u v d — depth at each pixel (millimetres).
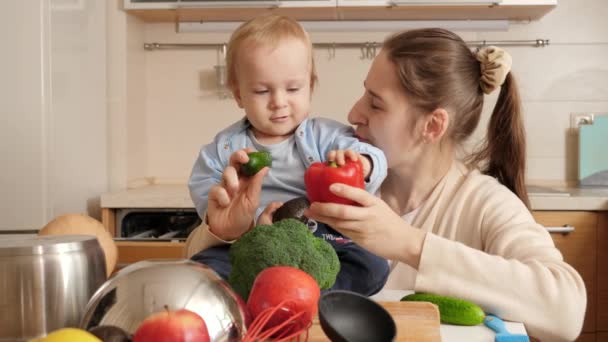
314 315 854
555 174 3320
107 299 736
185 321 704
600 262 2734
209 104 3441
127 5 3096
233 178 1172
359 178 1140
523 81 3316
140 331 705
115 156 3188
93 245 973
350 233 1150
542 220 2742
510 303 1131
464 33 3320
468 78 1554
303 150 1444
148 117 3469
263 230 1006
